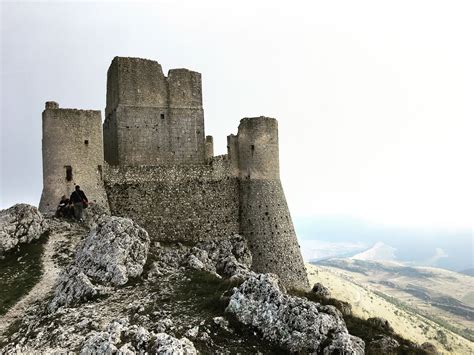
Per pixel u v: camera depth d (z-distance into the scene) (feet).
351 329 85.25
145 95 168.96
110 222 99.60
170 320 66.69
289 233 171.22
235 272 118.11
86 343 57.00
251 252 167.53
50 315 75.92
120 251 91.81
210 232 166.30
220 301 72.79
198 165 170.09
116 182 153.07
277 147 177.88
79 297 80.23
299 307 67.92
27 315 80.59
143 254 95.55
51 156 139.23
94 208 137.80
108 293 81.66
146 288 83.71
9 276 99.04
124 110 164.96
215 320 66.90
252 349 62.03
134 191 155.53
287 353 63.26
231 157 176.86
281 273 164.55
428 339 238.27
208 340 62.18
